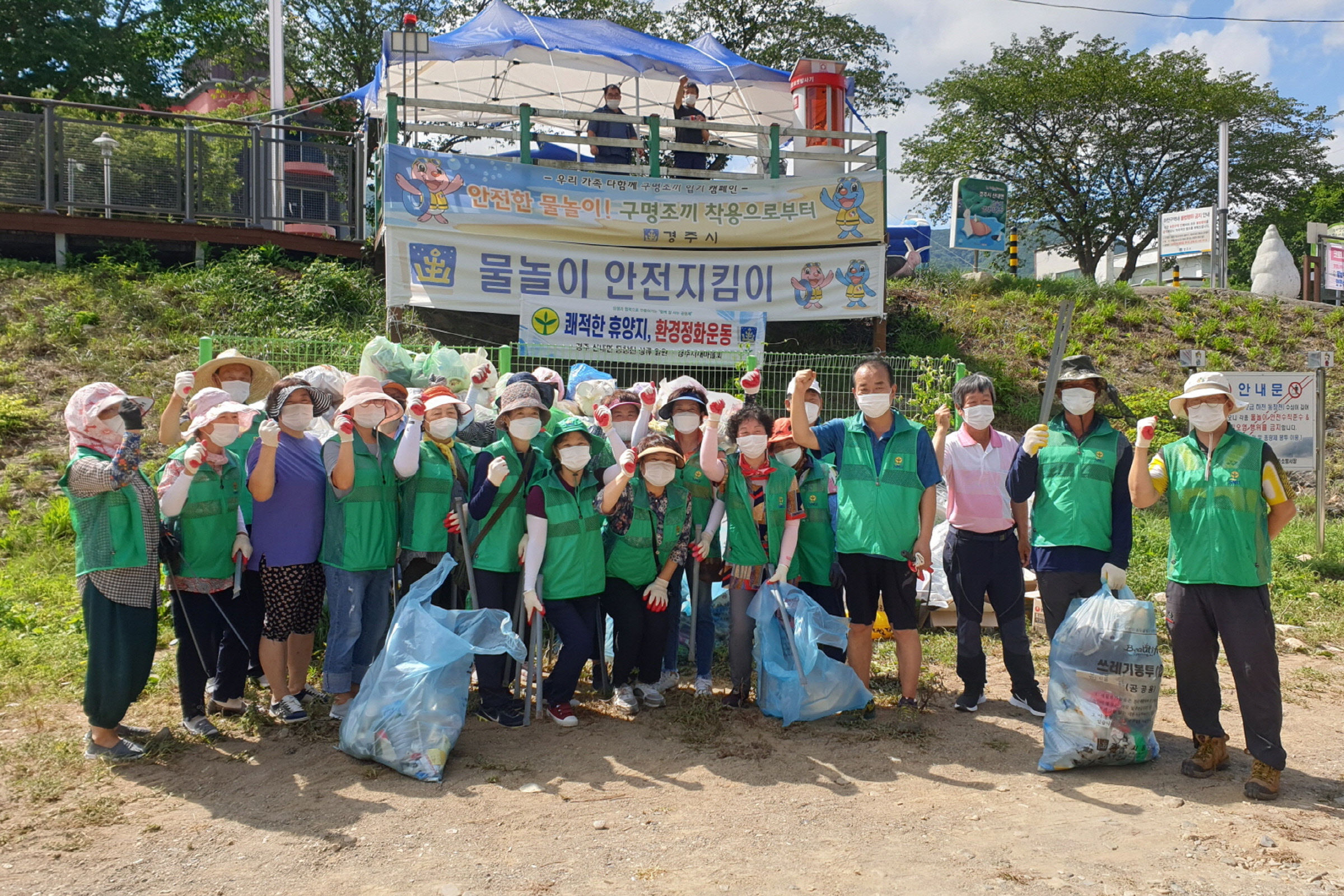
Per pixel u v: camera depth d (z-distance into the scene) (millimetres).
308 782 4527
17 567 8109
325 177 15477
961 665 5789
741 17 28453
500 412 5324
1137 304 17359
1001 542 5742
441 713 4730
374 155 14508
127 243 14055
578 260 12430
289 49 24969
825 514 5816
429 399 5484
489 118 16859
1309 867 3756
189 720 5055
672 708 5641
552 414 5965
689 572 6074
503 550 5355
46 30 20953
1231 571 4594
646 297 12625
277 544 5145
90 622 4637
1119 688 4781
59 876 3625
